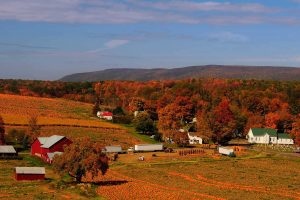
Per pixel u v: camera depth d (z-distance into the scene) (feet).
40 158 406.82
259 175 352.28
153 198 248.52
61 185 281.33
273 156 472.44
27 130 499.92
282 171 376.48
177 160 428.97
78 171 293.02
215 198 257.14
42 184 290.56
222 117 653.30
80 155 293.43
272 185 309.42
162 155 461.37
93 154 293.43
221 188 292.40
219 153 479.00
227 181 321.73
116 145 518.78
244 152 495.00
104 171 299.99
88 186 277.03
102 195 255.50
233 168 386.73
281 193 280.72
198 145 565.12
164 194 261.24
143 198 247.70
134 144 537.24
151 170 368.48
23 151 453.17
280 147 558.97
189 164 406.21
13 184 289.33
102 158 298.35
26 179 305.12
